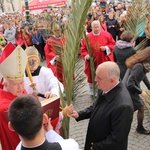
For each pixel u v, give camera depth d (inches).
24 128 44.4
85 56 185.9
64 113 82.8
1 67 70.7
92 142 82.6
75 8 73.9
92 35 192.9
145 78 140.1
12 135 70.7
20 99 47.6
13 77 71.6
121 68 156.5
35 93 87.0
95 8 499.5
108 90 76.7
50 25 219.0
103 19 351.3
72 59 76.4
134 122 154.1
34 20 501.0
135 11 194.4
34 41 346.0
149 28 230.1
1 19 663.1
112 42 194.5
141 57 117.6
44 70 106.4
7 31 380.2
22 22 478.0
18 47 69.4
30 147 45.8
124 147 78.4
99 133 79.1
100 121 77.5
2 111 69.1
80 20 72.2
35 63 103.3
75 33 74.0
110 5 568.1
